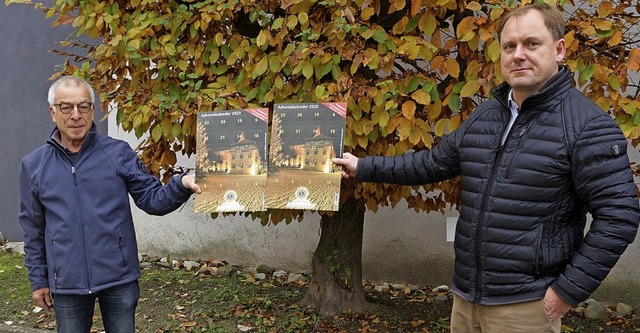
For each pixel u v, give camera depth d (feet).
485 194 8.30
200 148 10.07
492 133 8.49
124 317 9.96
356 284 15.76
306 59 10.98
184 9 11.82
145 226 22.63
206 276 20.24
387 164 9.91
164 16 12.06
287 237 20.71
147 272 20.72
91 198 9.56
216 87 11.86
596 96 10.70
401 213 19.19
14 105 24.57
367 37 10.76
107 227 9.56
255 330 14.85
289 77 12.17
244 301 16.98
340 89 10.83
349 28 10.58
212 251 21.81
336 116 10.00
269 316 15.71
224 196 9.97
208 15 11.35
